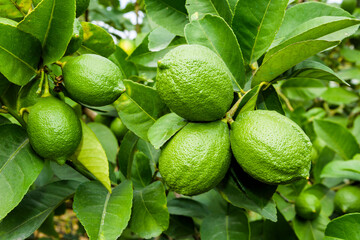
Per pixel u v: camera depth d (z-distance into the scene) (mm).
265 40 422
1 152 390
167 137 376
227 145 378
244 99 393
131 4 848
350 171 533
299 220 543
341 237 422
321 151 621
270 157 355
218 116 377
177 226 555
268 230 547
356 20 363
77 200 415
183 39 531
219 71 363
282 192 569
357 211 524
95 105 402
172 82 358
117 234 384
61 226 1198
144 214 441
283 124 363
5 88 420
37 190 460
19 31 370
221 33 421
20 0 397
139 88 429
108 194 434
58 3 362
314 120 610
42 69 398
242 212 504
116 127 605
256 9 415
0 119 444
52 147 377
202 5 465
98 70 387
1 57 368
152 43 519
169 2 498
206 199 594
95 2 830
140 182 527
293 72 426
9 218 424
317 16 457
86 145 424
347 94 836
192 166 365
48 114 376
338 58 1011
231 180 421
